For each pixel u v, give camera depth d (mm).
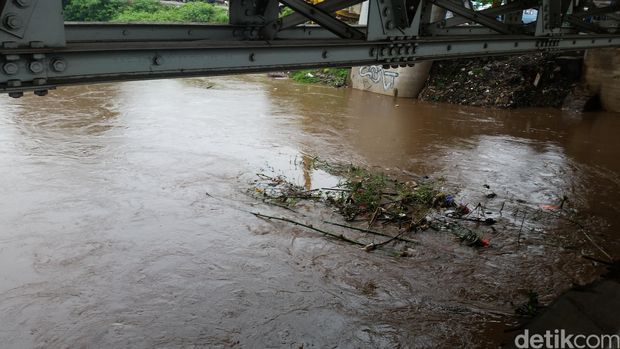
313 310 7379
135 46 4023
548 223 10398
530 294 7535
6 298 7473
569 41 10398
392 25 5898
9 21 3268
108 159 13359
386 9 5766
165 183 11883
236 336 6809
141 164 13078
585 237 9781
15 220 9742
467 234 9570
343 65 5629
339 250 9055
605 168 14039
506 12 8648
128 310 7281
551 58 22562
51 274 8094
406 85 24062
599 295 5188
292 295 7723
